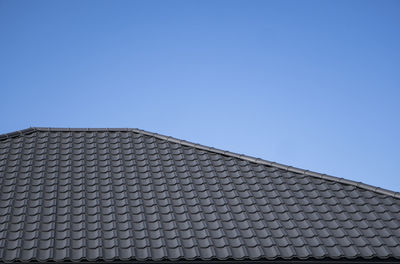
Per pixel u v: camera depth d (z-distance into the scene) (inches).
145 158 628.7
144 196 548.4
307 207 546.6
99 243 464.1
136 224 498.0
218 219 514.0
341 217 532.4
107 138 680.4
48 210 514.3
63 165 605.3
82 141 668.7
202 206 536.7
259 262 462.9
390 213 542.3
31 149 636.7
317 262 469.7
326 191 578.9
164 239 476.1
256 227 506.0
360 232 505.7
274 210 535.8
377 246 487.5
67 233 476.4
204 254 461.7
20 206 518.3
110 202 531.8
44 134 682.8
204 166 618.8
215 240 482.6
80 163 610.5
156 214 514.0
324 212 539.5
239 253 466.6
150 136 690.2
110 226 492.4
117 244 464.1
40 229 482.0
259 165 629.0
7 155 618.2
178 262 454.3
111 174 588.7
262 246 477.4
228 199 553.9
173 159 629.9
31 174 578.9
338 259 470.6
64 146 653.9
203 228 497.4
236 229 498.9
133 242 468.1
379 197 571.8
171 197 549.0
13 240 464.4
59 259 442.9
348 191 581.0
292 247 477.1
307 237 495.8
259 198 557.9
